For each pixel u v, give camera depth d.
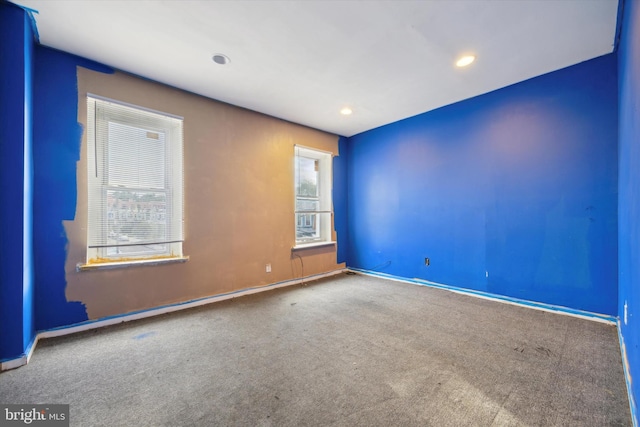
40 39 2.22
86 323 2.49
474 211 3.45
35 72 2.25
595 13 1.96
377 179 4.61
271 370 1.83
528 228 3.02
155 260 2.87
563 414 1.41
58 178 2.36
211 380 1.72
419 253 4.05
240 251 3.55
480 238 3.40
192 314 2.88
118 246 2.64
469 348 2.11
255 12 1.94
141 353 2.06
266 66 2.64
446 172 3.72
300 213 4.46
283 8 1.90
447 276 3.74
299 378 1.74
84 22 2.03
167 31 2.14
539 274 2.95
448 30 2.15
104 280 2.58
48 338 2.30
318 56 2.49
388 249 4.48
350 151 5.06
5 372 1.81
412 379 1.73
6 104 1.87
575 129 2.70
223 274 3.39
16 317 1.89
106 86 2.59
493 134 3.26
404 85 3.07
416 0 1.84
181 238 3.06
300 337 2.33
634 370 1.45
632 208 1.66
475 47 2.38
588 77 2.61
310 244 4.46
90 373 1.80
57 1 1.83
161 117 2.96
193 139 3.16
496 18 2.02
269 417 1.41
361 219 4.89
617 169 2.48
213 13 1.95
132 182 2.78
